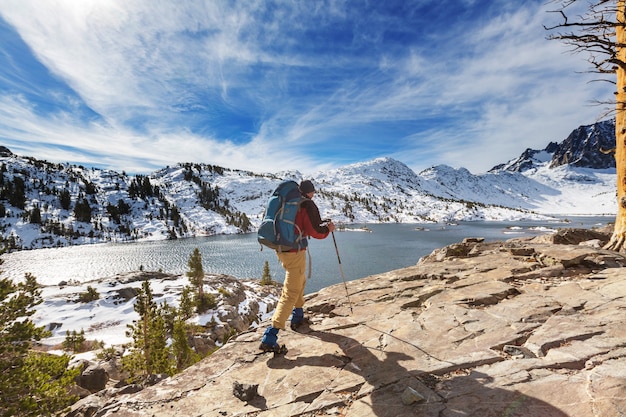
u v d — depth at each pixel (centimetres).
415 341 380
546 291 491
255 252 16475
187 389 352
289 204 420
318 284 9588
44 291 6488
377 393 296
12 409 1157
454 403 263
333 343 412
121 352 3716
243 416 295
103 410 337
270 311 6906
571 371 279
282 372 361
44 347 4278
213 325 5225
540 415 235
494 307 448
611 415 220
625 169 852
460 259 778
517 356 318
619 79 842
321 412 286
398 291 570
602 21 668
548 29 724
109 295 6319
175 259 15275
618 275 510
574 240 1078
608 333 329
